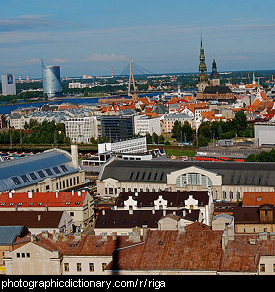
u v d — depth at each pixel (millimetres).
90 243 192875
